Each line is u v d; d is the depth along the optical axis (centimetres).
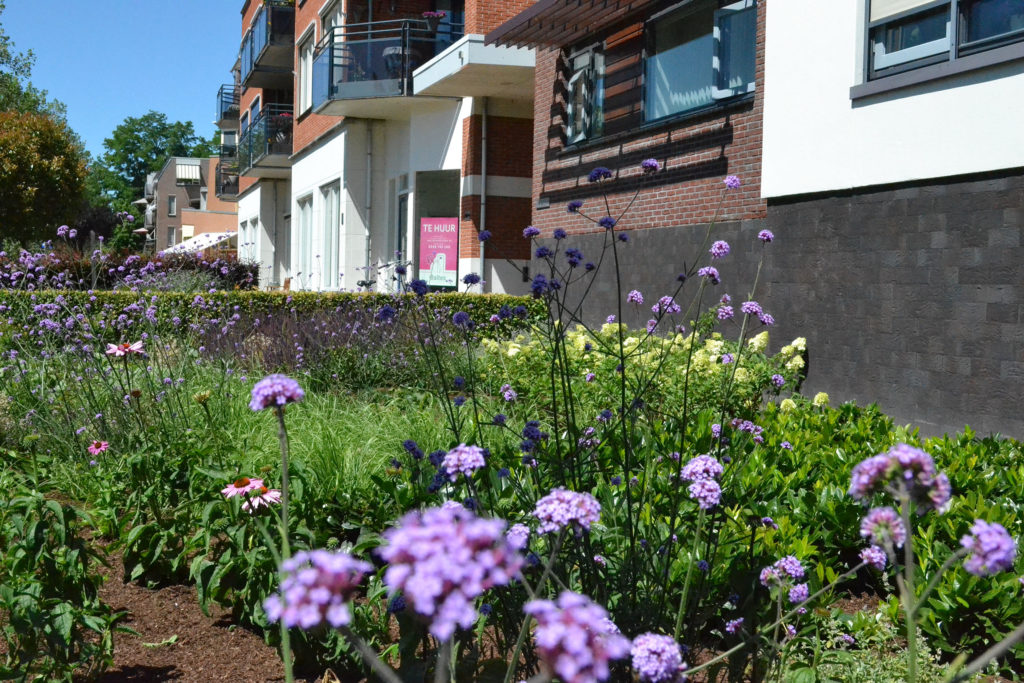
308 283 2700
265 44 2872
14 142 2905
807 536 388
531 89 1756
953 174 772
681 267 1184
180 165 7612
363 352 984
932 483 172
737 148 1077
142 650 358
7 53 4138
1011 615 353
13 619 302
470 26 1711
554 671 111
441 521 113
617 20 1341
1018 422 720
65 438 600
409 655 298
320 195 2564
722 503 341
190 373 780
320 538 396
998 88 729
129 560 421
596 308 1384
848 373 899
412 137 2050
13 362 671
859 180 876
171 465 469
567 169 1476
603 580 287
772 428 632
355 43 1967
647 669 157
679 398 727
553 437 479
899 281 837
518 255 1850
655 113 1262
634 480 393
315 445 553
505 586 279
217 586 361
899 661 332
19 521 354
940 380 793
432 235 1914
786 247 988
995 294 740
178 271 1752
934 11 799
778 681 268
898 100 828
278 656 354
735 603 307
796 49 956
